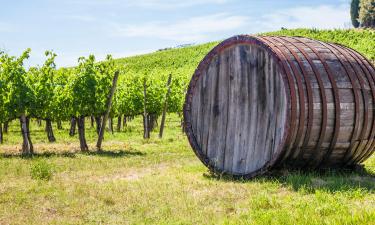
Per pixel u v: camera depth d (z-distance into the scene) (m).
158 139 22.64
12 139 25.17
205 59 10.36
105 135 27.69
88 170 11.65
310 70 8.69
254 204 6.93
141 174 10.78
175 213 6.72
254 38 9.32
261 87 9.28
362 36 67.50
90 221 6.50
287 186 8.17
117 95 28.48
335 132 8.66
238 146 9.69
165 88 31.84
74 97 18.03
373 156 12.73
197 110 10.58
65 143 21.56
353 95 8.86
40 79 18.64
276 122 8.94
